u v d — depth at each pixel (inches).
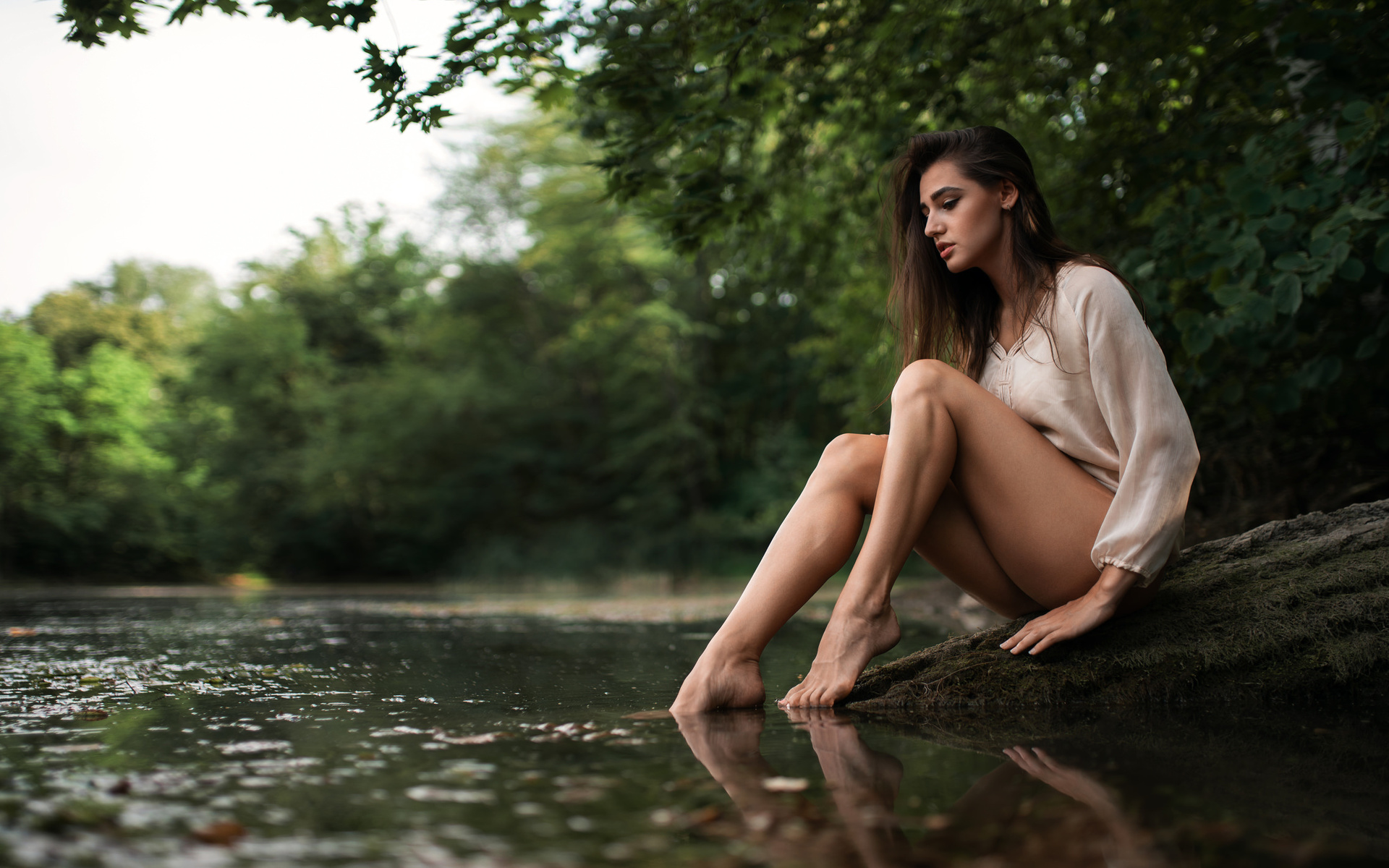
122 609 296.0
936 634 129.3
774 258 234.4
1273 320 112.7
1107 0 164.1
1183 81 174.1
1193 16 155.3
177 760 45.7
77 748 49.5
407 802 36.4
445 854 29.5
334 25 94.7
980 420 68.1
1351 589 71.9
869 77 176.1
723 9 120.9
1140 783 39.9
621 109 123.8
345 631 171.0
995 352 74.7
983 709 64.2
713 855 29.5
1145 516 63.8
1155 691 66.4
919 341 80.8
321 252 1158.3
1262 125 150.3
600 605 291.6
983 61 177.2
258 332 1064.8
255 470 1046.4
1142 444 64.0
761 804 35.9
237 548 1050.7
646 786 39.3
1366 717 59.9
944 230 73.2
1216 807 35.5
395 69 97.2
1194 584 75.4
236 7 91.0
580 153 792.9
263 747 49.6
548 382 979.3
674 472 912.9
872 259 248.4
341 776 41.5
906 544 68.2
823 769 43.1
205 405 1113.4
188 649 129.2
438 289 1021.8
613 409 970.1
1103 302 65.7
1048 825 32.9
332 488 990.4
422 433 968.3
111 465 1017.5
